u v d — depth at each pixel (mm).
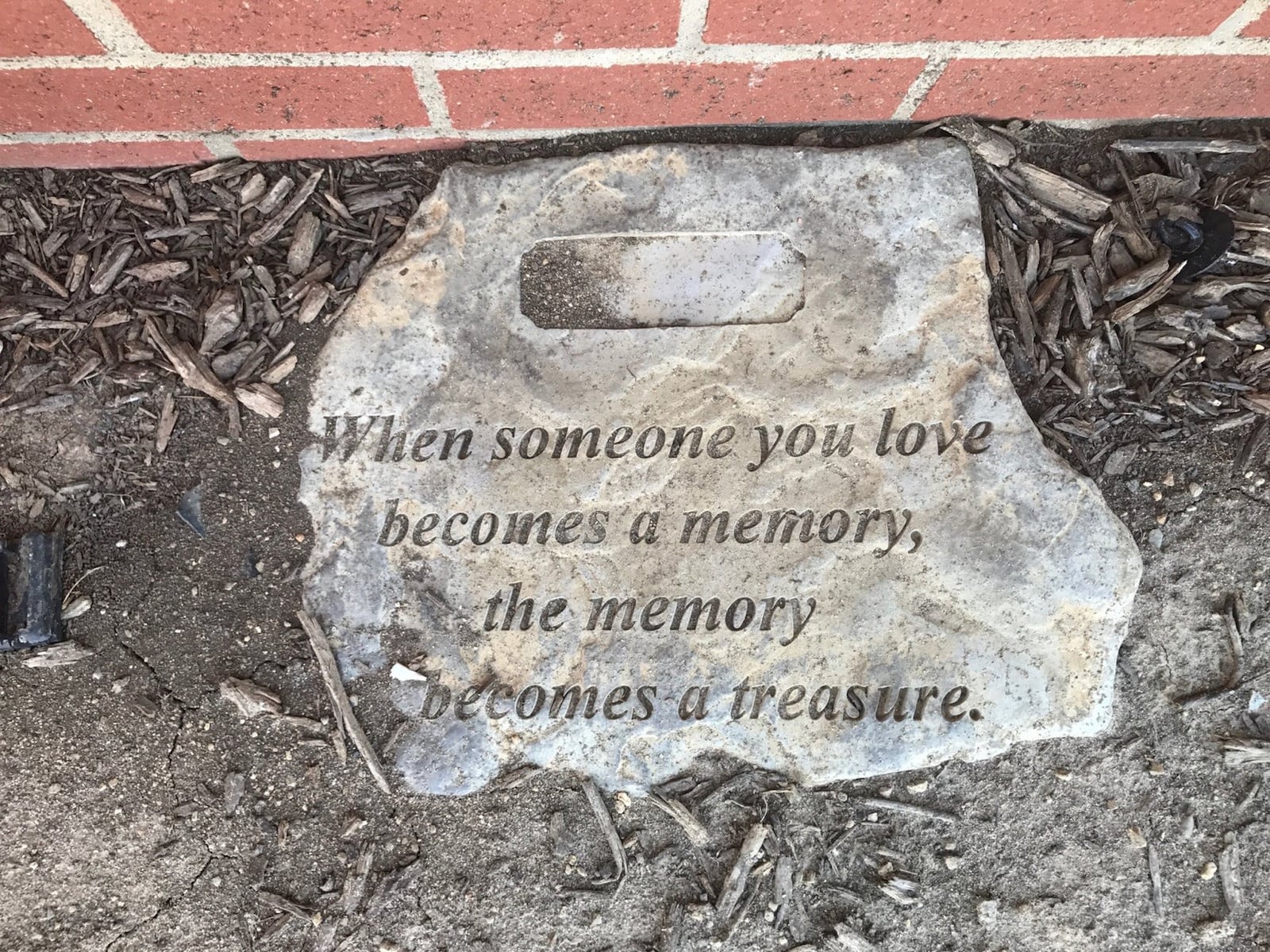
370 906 432
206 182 430
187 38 365
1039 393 433
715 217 417
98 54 369
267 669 427
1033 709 422
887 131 425
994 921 438
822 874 437
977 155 426
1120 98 412
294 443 424
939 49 384
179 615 428
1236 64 395
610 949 437
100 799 433
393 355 416
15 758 433
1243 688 438
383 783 427
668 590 418
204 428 427
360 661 421
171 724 430
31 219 429
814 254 417
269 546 425
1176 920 441
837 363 417
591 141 421
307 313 423
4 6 347
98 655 430
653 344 418
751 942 437
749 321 422
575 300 423
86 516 430
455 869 434
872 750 424
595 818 432
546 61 381
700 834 430
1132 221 432
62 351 427
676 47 378
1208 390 436
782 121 417
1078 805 438
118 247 429
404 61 379
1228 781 440
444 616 419
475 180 416
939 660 420
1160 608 438
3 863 436
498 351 417
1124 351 436
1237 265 436
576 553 418
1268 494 437
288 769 429
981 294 419
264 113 401
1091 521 419
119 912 436
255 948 433
